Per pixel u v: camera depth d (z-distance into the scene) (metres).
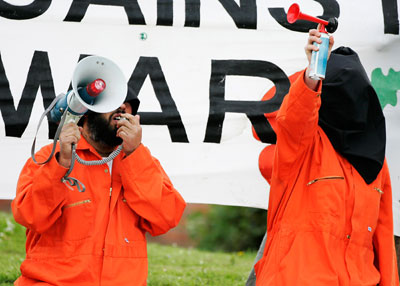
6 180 10.05
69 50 10.28
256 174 10.27
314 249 7.39
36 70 10.22
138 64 10.34
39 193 7.50
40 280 7.68
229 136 10.33
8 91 10.16
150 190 7.91
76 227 7.78
